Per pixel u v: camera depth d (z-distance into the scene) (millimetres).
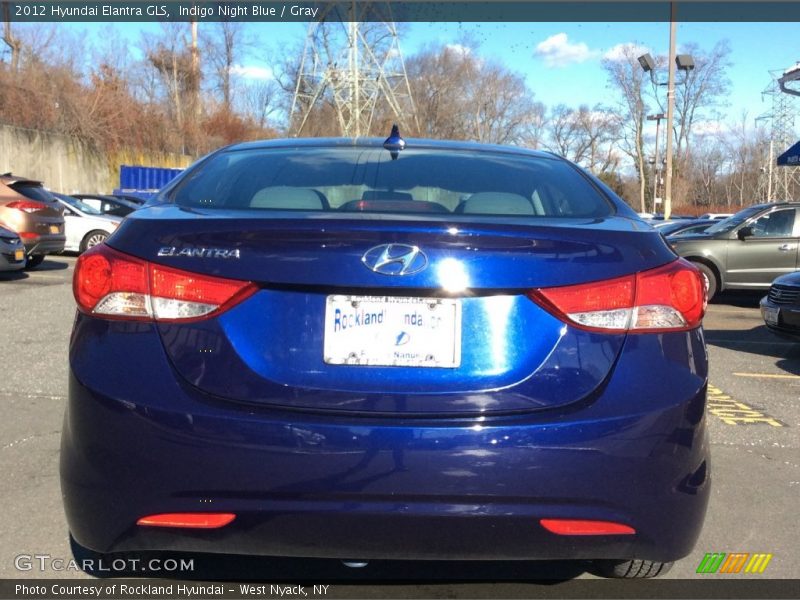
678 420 2238
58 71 31094
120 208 18328
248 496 2145
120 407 2180
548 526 2174
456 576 2957
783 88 24062
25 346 7094
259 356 2207
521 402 2195
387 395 2182
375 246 2213
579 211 2748
